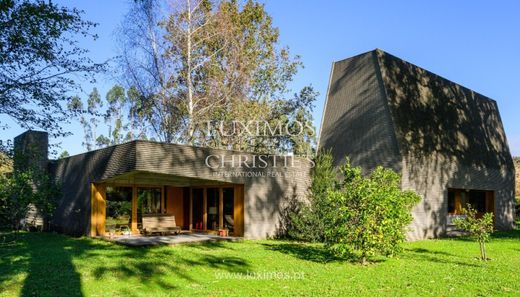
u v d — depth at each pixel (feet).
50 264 35.47
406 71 70.38
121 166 51.57
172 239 52.75
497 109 95.20
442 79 78.95
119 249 45.83
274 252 44.68
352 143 68.33
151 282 29.60
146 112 81.00
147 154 49.70
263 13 93.30
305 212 56.75
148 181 63.21
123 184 61.00
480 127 85.51
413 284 29.45
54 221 69.41
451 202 77.92
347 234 36.94
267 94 97.86
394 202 37.63
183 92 80.69
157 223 61.05
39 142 59.98
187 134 79.36
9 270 32.91
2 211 52.47
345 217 36.99
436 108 73.51
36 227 73.82
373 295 26.27
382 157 63.41
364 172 65.57
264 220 60.34
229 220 61.00
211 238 54.60
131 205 61.98
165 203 67.21
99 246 48.42
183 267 35.06
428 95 73.10
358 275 32.58
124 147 51.37
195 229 66.59
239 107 82.84
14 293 26.25
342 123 70.69
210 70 80.18
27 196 50.11
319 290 27.45
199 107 80.53
